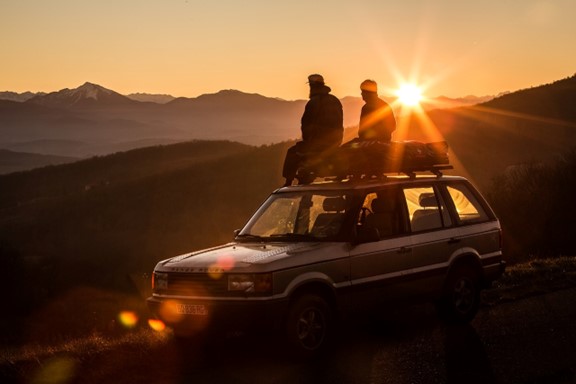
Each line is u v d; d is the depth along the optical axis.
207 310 7.26
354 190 8.29
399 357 7.45
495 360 7.20
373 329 8.86
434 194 9.11
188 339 7.84
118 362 7.12
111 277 69.38
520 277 11.85
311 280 7.45
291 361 7.35
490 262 9.51
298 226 8.33
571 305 9.71
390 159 8.61
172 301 7.54
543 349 7.55
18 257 57.06
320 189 8.54
